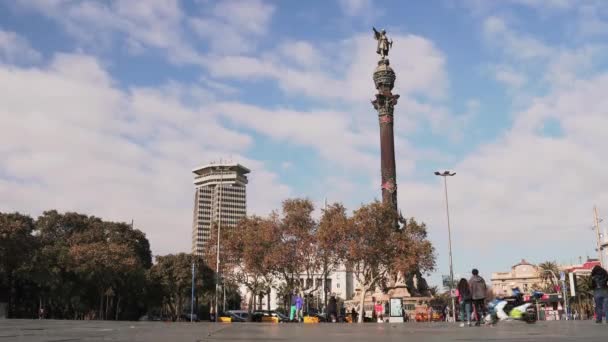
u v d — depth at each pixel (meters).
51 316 93.44
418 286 89.88
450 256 77.69
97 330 17.56
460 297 31.33
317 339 13.53
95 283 83.31
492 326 25.41
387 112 94.06
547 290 124.44
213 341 12.23
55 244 84.31
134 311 114.69
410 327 25.56
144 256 108.44
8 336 13.59
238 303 158.25
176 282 105.25
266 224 74.88
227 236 82.38
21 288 81.62
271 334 16.66
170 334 15.39
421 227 71.06
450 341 12.26
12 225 69.81
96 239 92.88
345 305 105.31
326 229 68.69
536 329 19.12
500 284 192.25
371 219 68.69
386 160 91.94
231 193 192.62
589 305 108.44
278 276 86.19
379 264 73.19
